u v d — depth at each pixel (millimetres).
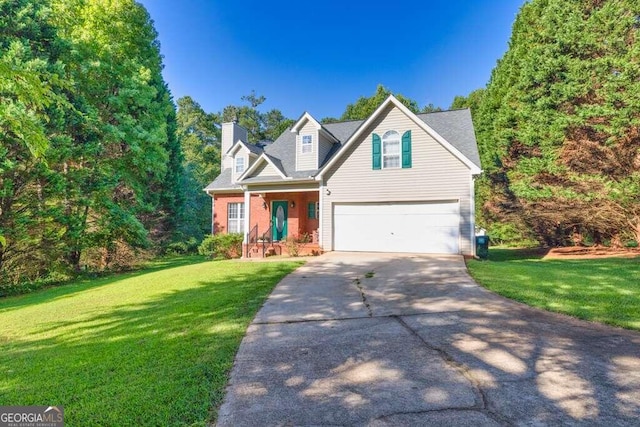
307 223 17484
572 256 14203
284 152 17844
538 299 6188
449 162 12906
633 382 3201
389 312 5828
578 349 4008
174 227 24125
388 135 13781
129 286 9430
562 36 14609
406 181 13422
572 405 2830
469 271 9164
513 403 2879
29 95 3881
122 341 4820
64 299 8508
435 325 5039
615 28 13422
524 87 16656
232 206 19562
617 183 12758
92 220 15250
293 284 8336
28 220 11641
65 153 12328
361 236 14086
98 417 2801
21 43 11055
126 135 16016
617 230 15547
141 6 19922
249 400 3035
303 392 3168
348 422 2652
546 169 15125
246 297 7121
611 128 12656
